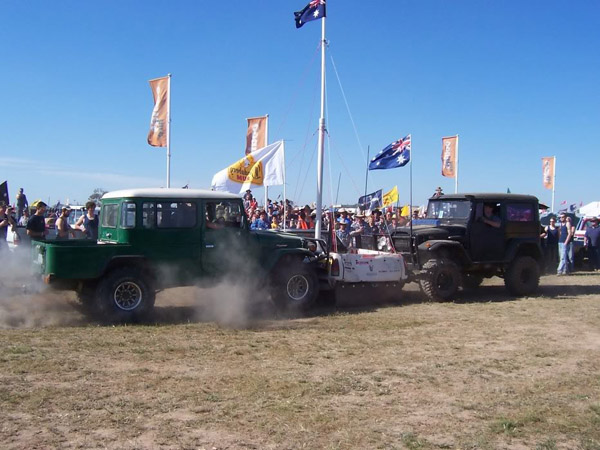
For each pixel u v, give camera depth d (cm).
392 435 459
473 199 1198
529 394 568
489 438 457
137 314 888
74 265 859
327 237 1131
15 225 1224
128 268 901
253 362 668
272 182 1250
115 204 928
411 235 1164
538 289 1349
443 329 869
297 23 1293
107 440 439
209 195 962
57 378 592
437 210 1261
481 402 541
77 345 730
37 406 509
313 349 734
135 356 685
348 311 1027
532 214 1266
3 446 425
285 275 997
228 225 973
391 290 1239
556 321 938
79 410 502
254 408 513
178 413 498
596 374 638
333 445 438
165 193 929
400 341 784
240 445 434
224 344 752
